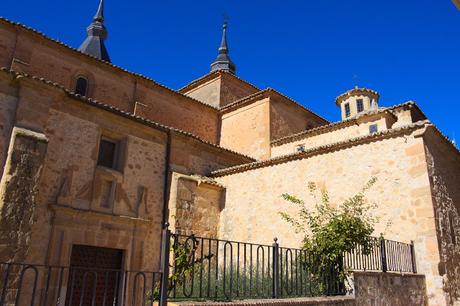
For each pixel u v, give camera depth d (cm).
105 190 1169
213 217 1459
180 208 1327
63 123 1107
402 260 944
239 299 584
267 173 1400
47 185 1029
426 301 939
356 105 2602
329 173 1229
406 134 1089
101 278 1099
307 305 613
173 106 1953
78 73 1608
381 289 795
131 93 1770
